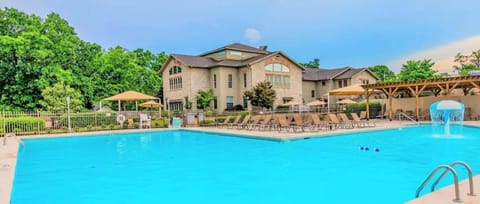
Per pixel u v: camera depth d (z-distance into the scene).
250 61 35.12
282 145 12.70
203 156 10.55
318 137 14.38
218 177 7.45
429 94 27.77
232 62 35.91
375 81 44.50
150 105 32.28
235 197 5.90
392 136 15.16
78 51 31.80
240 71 35.53
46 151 12.30
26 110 25.08
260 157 10.10
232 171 8.08
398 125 19.20
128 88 36.50
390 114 24.53
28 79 26.16
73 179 7.46
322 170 8.00
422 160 9.09
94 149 12.77
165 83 38.53
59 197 6.05
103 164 9.34
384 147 11.73
